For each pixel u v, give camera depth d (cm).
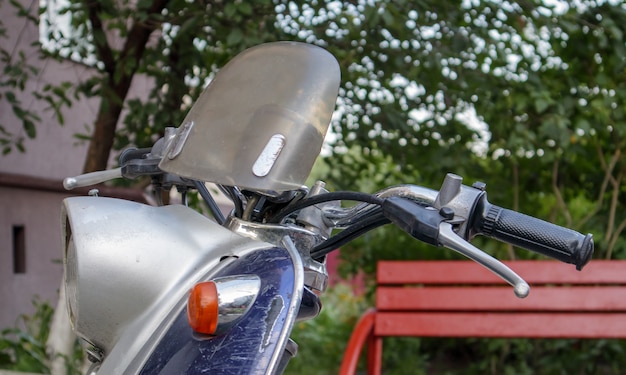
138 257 153
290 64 166
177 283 153
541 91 473
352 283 685
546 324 441
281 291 146
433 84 475
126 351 149
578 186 562
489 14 467
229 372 136
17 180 645
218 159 158
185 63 468
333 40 468
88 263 151
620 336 437
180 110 483
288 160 155
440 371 604
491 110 492
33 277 674
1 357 400
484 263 145
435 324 443
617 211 555
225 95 167
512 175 555
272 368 136
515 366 570
